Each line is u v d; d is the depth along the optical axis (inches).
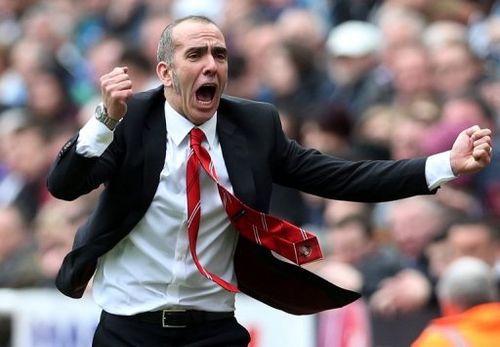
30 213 1562.5
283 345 1108.5
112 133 673.0
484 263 1039.0
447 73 1365.7
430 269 1116.5
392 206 1229.7
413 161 696.4
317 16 1695.4
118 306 709.9
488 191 1207.6
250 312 1116.5
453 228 1093.8
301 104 1492.4
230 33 1670.8
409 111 1327.5
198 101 688.4
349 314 1103.0
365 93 1440.7
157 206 695.7
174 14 1823.3
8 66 1863.9
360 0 1678.2
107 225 698.2
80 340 1159.0
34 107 1704.0
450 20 1566.2
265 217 696.4
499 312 877.2
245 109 715.4
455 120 1252.5
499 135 1252.5
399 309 1097.4
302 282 720.3
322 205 1272.1
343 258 1159.0
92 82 1761.8
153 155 693.9
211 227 702.5
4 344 1184.8
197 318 708.0
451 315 898.1
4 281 1288.1
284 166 719.1
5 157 1627.7
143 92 708.7
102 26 1951.3
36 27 1891.0
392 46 1446.9
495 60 1443.2
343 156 1288.1
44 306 1173.7
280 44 1556.3
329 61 1544.0
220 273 710.5
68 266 708.7
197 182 693.3
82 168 673.0
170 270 700.7
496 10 1583.4
